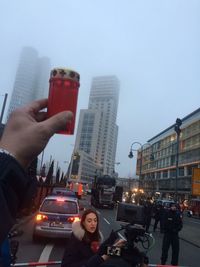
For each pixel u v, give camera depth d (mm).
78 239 4164
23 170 1116
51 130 1190
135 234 3252
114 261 3043
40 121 1306
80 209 16156
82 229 4184
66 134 1293
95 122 127562
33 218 21297
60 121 1218
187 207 63188
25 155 1127
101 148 134000
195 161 89938
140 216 4250
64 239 13930
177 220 11688
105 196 45688
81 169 100250
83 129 128375
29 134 1142
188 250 15773
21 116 1217
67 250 4148
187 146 96875
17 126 1176
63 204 14273
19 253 11258
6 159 1083
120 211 4379
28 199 1117
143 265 3221
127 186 120438
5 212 1034
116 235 3275
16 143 1122
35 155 1150
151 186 115375
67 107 1335
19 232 4219
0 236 1010
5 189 1059
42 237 13773
